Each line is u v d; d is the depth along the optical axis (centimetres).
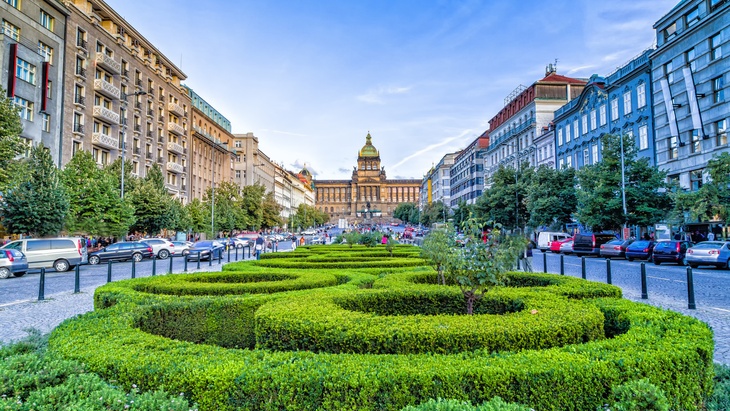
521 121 6825
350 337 500
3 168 2509
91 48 4491
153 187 4634
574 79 6469
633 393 346
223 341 746
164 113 6122
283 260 1786
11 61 3244
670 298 1299
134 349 448
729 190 2638
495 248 727
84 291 1614
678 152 3525
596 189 3434
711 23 3206
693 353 431
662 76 3703
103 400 340
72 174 3588
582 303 691
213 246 3409
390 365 389
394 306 799
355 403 361
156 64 6028
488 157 8425
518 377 368
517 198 4956
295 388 369
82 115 4328
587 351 423
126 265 2978
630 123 4109
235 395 373
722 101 3112
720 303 1203
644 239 3225
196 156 7375
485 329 497
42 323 1046
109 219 3612
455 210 7025
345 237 3519
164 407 341
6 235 3266
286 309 599
